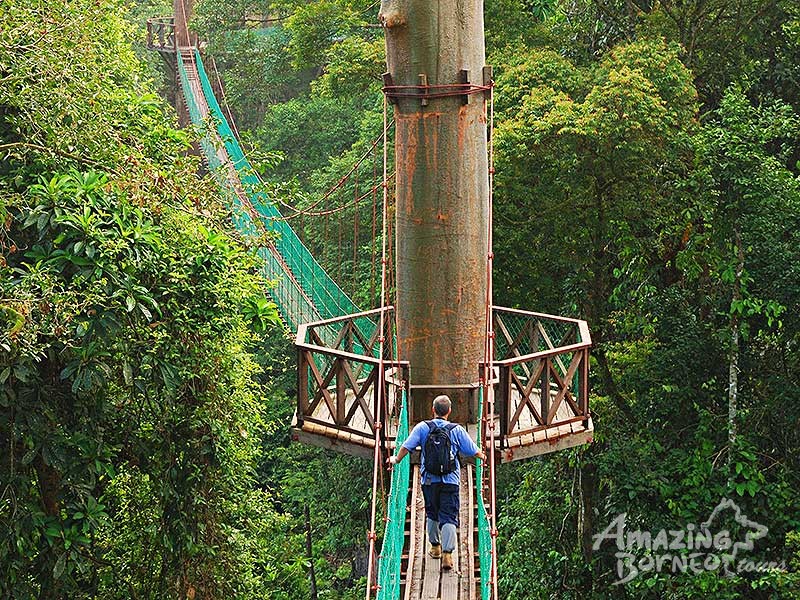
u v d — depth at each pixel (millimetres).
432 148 11703
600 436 20453
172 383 12047
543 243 21078
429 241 11781
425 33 11594
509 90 20875
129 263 11148
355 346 17984
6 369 10219
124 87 17812
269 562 25000
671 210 19734
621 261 22312
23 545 11188
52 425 11539
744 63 23562
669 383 20375
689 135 19953
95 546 14305
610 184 19875
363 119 36844
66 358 11211
